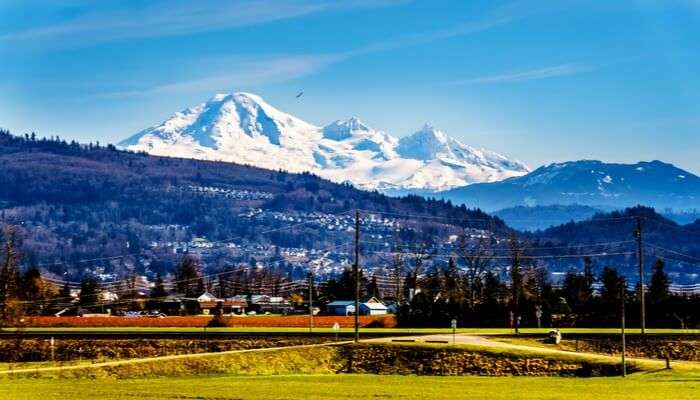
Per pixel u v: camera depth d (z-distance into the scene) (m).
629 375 187.12
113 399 150.50
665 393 155.38
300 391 161.88
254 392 160.38
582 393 157.12
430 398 151.75
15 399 150.00
